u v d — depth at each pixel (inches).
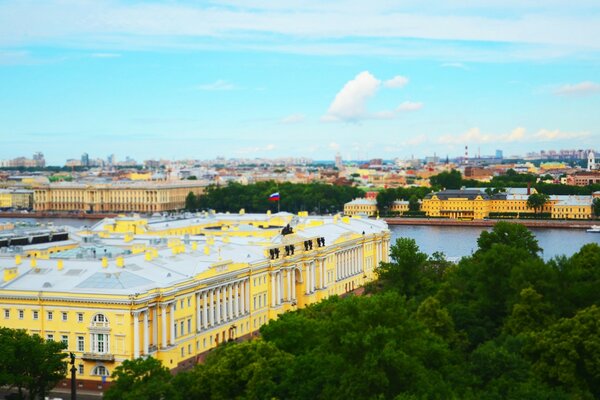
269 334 7130.9
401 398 5128.0
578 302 7687.0
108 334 7859.3
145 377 6063.0
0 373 6584.6
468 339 7603.4
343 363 5851.4
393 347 5743.1
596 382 5999.0
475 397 5467.5
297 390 5876.0
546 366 6077.8
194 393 6151.6
